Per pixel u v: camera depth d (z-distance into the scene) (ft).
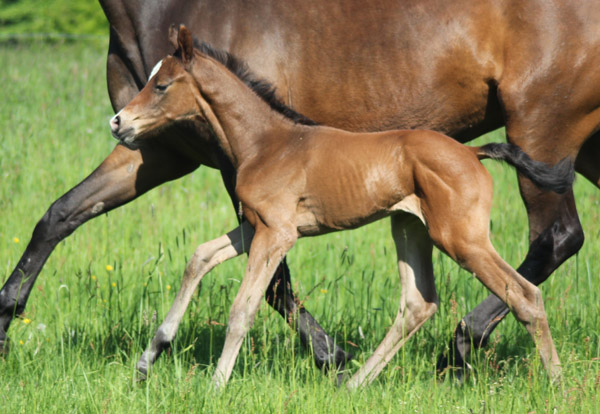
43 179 81.35
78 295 54.70
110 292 49.75
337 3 46.91
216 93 42.19
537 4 44.96
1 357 45.39
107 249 65.31
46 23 262.06
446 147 38.11
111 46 49.75
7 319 47.60
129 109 41.63
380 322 51.16
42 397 37.86
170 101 41.93
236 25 46.85
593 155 50.16
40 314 51.96
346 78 46.57
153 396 37.83
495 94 46.73
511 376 41.09
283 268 46.52
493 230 70.79
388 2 46.52
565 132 46.11
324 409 36.32
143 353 42.80
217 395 37.58
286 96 47.14
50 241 48.47
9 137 98.12
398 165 38.93
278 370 41.42
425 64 46.03
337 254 65.36
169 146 48.73
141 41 47.88
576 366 42.88
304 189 40.81
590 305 52.11
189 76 41.83
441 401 38.01
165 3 47.85
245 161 42.47
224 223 72.38
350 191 39.78
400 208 39.63
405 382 41.19
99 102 128.67
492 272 37.65
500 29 45.73
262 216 40.78
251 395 37.58
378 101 46.65
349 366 45.83
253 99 42.50
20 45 191.42
